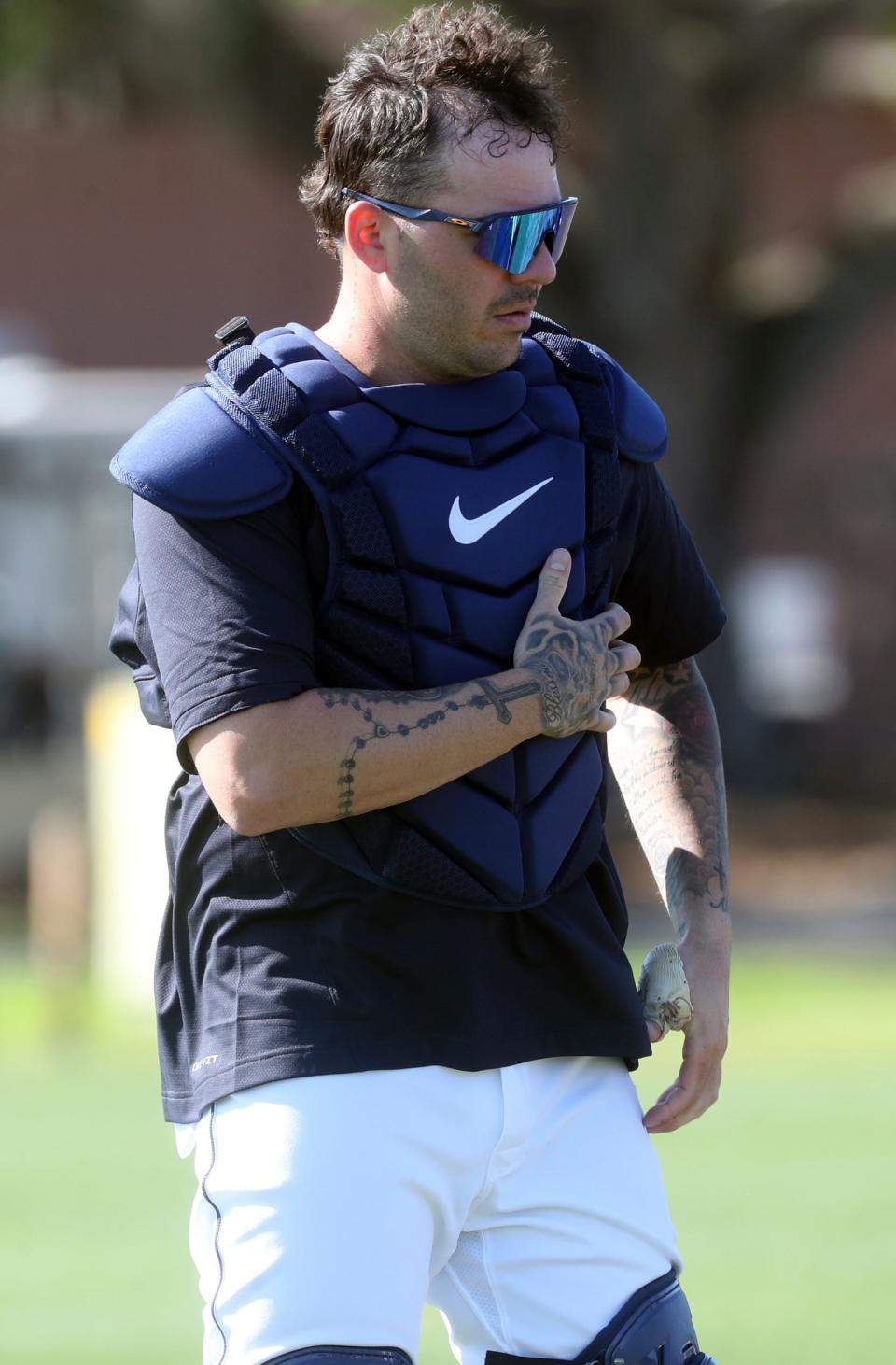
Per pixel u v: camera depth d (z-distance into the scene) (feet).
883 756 252.01
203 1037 31.55
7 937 160.97
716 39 178.70
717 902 34.91
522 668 31.07
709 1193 75.61
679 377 197.47
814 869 191.72
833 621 257.96
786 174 256.11
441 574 31.14
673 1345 32.27
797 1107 93.15
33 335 257.96
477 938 30.99
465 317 30.91
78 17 161.68
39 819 184.75
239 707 29.86
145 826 129.90
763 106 189.16
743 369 203.10
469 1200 31.14
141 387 183.73
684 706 36.42
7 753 185.68
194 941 31.99
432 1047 30.40
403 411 31.17
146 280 260.62
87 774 148.66
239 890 31.32
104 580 170.60
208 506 30.04
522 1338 31.91
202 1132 31.35
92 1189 77.51
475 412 31.60
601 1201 31.83
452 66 30.63
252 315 262.06
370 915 30.68
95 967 130.52
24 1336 57.72
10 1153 84.23
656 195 185.06
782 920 164.25
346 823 30.73
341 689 30.53
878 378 261.24
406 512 30.86
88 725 141.08
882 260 202.18
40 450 169.58
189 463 30.19
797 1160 81.30
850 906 169.89
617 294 190.49
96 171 259.60
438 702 30.48
